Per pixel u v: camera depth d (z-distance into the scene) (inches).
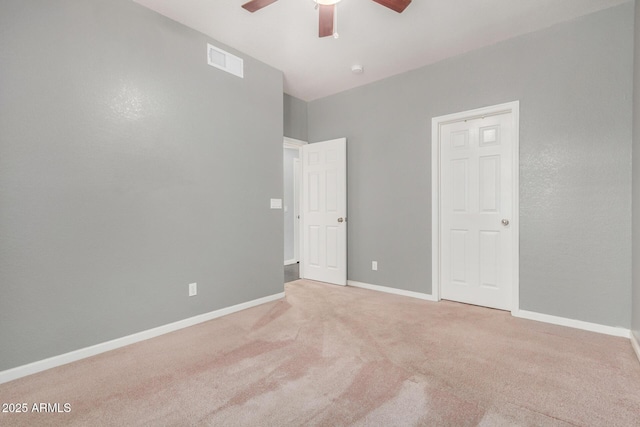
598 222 100.0
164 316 101.6
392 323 108.4
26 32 75.9
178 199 105.5
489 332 100.0
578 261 103.4
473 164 128.3
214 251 116.0
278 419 59.0
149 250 98.2
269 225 137.1
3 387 70.7
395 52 125.6
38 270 77.7
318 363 80.3
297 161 245.8
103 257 88.5
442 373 74.9
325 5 84.5
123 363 81.5
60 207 81.0
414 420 58.2
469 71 125.0
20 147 75.1
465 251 131.1
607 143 98.6
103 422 58.8
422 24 106.2
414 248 141.6
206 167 113.6
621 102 96.4
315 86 160.1
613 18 97.4
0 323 72.6
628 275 95.5
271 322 110.5
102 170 88.4
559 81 106.3
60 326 81.0
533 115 111.1
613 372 75.0
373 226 155.3
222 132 118.9
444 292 137.3
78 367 79.6
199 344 92.7
